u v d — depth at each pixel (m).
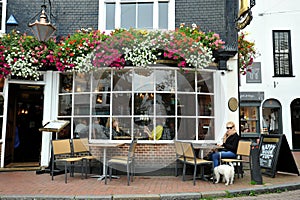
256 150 6.79
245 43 9.05
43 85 8.70
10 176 7.47
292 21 15.49
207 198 5.71
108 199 5.48
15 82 8.34
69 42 7.84
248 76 15.25
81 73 8.03
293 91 15.20
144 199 5.55
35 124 10.10
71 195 5.59
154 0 8.84
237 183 6.73
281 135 7.73
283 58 15.55
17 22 8.82
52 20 8.80
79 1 8.94
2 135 8.28
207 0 8.80
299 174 7.75
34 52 7.97
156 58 7.41
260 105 15.12
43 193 5.75
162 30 7.79
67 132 8.27
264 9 15.52
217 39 8.01
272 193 6.21
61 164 8.13
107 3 9.00
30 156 9.93
